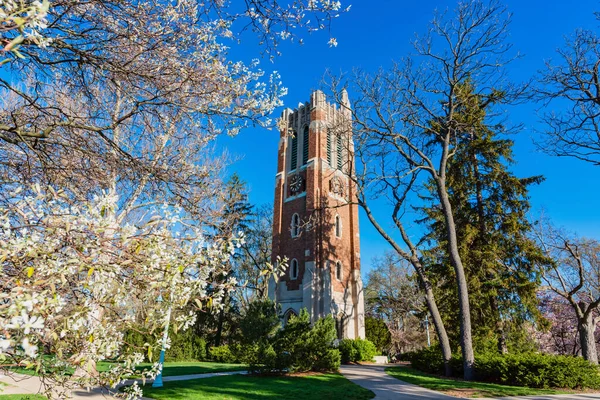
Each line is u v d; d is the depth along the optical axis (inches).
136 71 208.2
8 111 225.3
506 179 908.6
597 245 876.6
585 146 556.4
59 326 112.0
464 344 648.4
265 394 470.6
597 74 547.5
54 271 105.2
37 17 93.2
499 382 593.3
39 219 112.7
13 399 339.9
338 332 1300.4
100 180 232.4
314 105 1573.6
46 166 210.2
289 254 1424.7
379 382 614.2
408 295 1401.3
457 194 960.9
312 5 202.7
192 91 223.6
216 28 219.5
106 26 199.5
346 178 1583.4
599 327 1080.8
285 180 1596.9
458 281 687.1
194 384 534.6
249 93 240.4
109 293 122.6
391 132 812.6
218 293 152.2
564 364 536.7
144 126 246.8
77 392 389.7
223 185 467.8
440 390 516.4
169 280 125.1
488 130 927.7
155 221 130.5
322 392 495.8
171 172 242.4
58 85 232.5
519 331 874.1
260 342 689.6
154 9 204.2
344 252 1455.5
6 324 88.0
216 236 157.5
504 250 869.8
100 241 114.7
